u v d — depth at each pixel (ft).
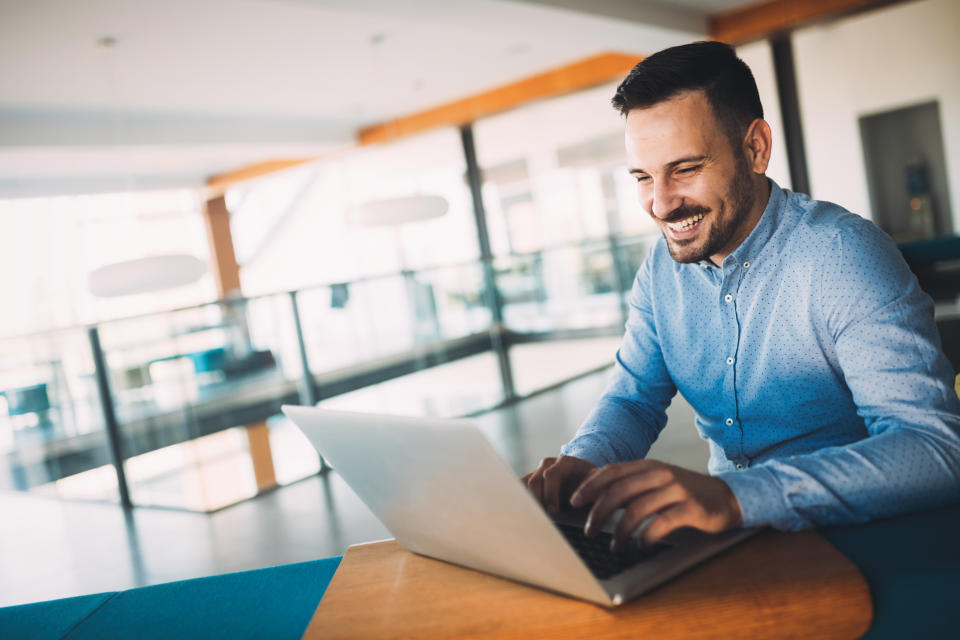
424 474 1.92
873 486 2.11
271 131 23.41
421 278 18.70
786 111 18.86
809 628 1.69
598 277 20.30
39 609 2.66
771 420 3.02
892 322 2.47
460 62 19.06
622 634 1.76
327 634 1.99
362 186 28.60
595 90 21.16
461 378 19.19
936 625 1.60
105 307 31.04
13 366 16.43
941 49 19.44
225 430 17.13
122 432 15.35
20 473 16.90
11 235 28.84
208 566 10.02
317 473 14.05
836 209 2.83
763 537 2.12
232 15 13.38
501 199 23.81
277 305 15.85
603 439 3.08
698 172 2.57
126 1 12.05
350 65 17.95
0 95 16.35
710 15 18.19
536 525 1.72
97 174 26.30
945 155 20.57
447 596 2.10
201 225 31.27
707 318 3.11
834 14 17.28
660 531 2.02
